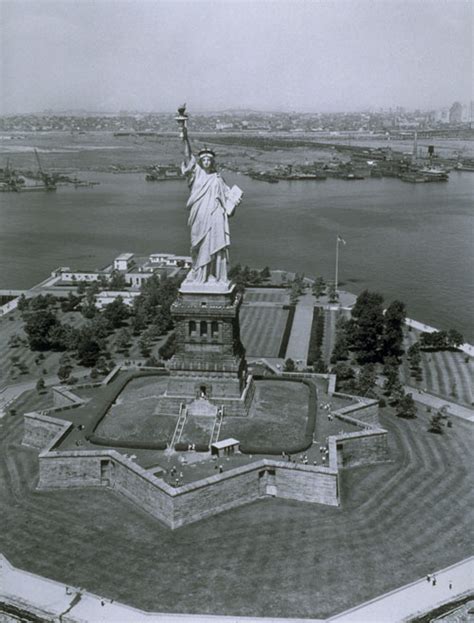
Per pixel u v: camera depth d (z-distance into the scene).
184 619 94.88
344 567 105.38
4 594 100.00
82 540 113.00
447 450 148.12
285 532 114.69
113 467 129.75
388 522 117.81
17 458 145.25
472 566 105.50
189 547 110.56
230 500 122.31
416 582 101.94
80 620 94.56
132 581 102.56
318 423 145.25
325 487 123.00
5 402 180.38
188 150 139.88
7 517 120.94
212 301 142.00
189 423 140.00
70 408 154.00
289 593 99.69
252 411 145.00
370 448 139.88
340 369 188.62
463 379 196.88
